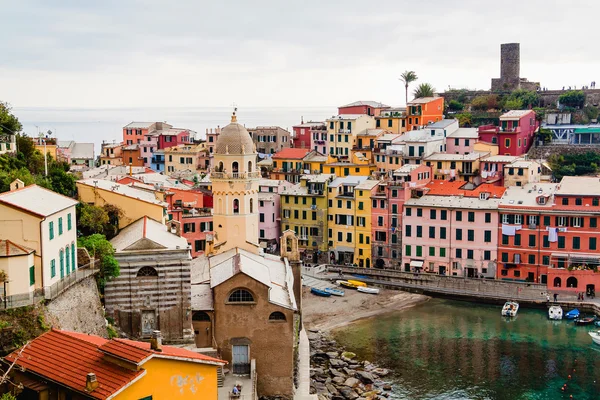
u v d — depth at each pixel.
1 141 104.62
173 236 88.25
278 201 176.25
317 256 172.50
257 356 84.88
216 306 84.00
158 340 56.41
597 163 186.38
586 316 129.62
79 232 87.56
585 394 96.31
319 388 96.88
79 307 70.19
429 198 157.00
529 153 193.00
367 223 164.38
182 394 51.50
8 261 61.12
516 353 111.75
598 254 139.75
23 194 68.00
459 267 152.00
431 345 116.00
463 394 96.62
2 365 50.62
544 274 144.12
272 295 86.31
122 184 114.25
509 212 146.00
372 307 137.88
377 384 99.81
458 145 188.62
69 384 47.62
